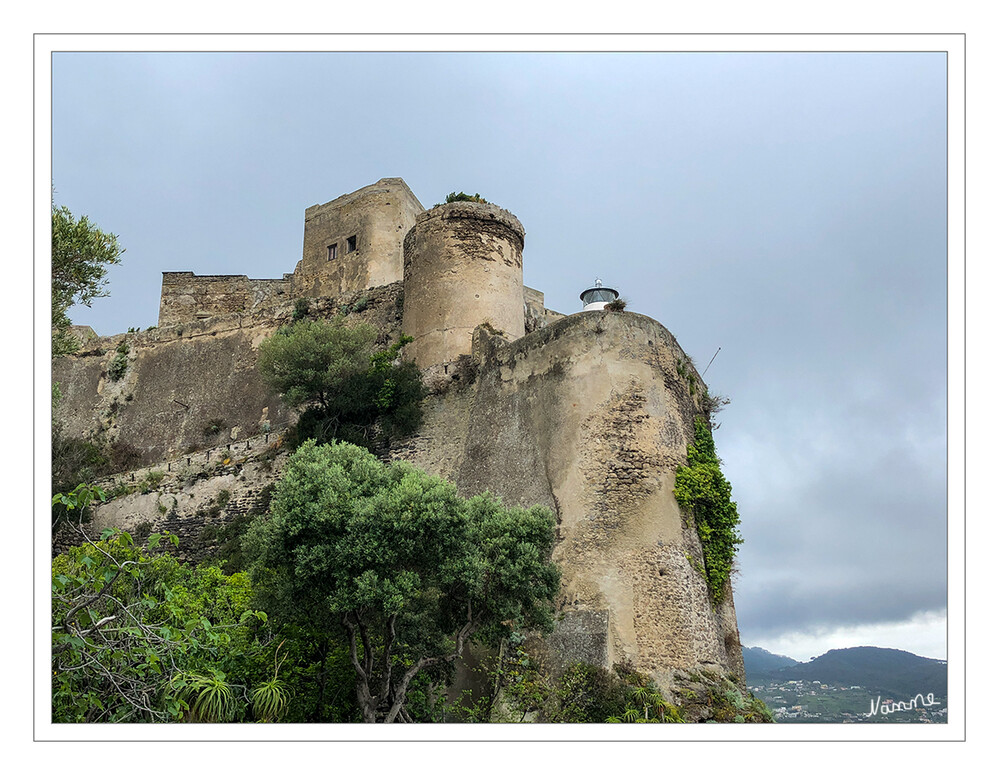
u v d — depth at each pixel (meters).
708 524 20.95
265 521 16.30
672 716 17.12
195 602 16.00
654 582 18.97
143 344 37.72
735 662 20.69
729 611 21.19
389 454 24.83
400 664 16.20
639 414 20.73
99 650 12.64
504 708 17.47
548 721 17.02
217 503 27.28
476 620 15.40
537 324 34.84
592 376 21.12
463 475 22.61
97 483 29.69
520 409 22.30
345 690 15.50
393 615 14.42
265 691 14.25
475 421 23.44
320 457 16.14
